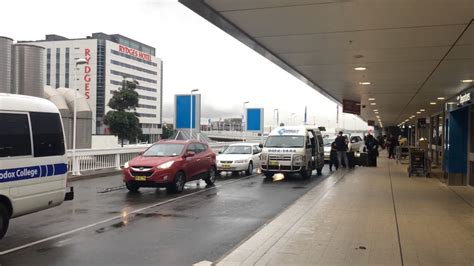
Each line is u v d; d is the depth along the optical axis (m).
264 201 12.97
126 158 23.00
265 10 8.84
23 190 8.01
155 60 158.62
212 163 17.28
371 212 10.14
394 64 14.50
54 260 6.78
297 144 19.88
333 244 7.19
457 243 7.23
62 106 33.38
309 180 19.33
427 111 38.06
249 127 47.25
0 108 7.70
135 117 67.44
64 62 134.50
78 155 19.19
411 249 6.86
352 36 10.88
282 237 7.69
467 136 15.41
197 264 6.46
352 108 27.69
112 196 13.87
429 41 11.20
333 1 8.20
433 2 8.13
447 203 11.50
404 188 14.83
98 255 7.05
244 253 6.67
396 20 9.39
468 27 9.81
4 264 6.58
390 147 35.03
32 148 8.25
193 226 9.32
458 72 15.71
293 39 11.28
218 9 8.80
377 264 6.07
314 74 17.12
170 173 14.25
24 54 28.14
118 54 138.62
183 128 34.00
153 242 7.90
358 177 18.92
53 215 10.56
